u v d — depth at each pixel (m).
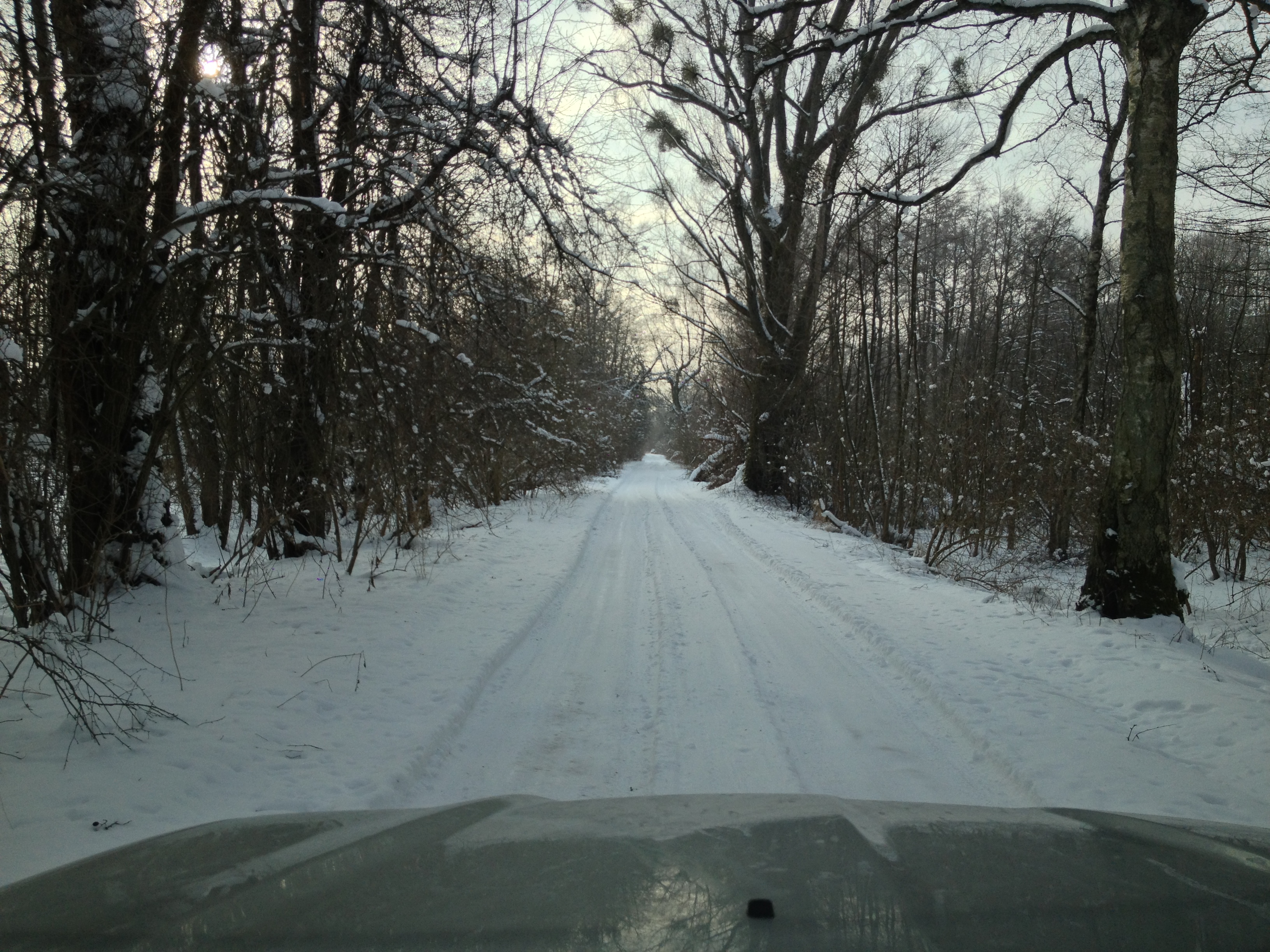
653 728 5.63
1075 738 5.27
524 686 6.64
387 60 9.11
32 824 3.73
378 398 9.69
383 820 2.33
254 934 1.35
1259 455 13.14
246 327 8.97
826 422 25.55
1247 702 5.86
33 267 6.78
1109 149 17.02
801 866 1.69
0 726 5.01
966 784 4.68
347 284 8.95
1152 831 2.13
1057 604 10.28
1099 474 15.91
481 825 2.12
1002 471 17.25
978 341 33.38
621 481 40.94
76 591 7.21
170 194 7.77
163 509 8.53
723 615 9.44
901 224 22.58
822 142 24.80
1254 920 1.45
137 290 7.50
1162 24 8.59
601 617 9.38
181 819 3.90
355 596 9.15
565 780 4.71
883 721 5.80
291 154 8.47
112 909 1.52
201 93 7.09
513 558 12.94
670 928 1.34
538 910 1.43
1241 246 16.98
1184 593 8.88
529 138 8.76
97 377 7.16
